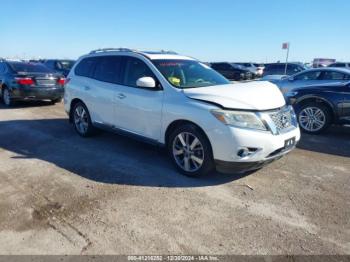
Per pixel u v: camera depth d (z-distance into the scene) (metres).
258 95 4.09
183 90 4.32
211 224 3.15
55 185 4.04
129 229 3.04
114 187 3.98
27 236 2.93
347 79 8.28
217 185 4.07
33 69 10.37
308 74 9.09
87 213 3.34
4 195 3.75
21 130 7.01
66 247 2.77
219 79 5.16
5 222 3.15
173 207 3.48
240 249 2.76
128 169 4.59
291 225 3.15
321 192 3.91
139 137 4.96
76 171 4.51
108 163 4.84
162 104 4.45
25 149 5.58
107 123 5.57
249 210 3.44
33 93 9.83
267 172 4.54
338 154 5.47
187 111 4.09
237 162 3.78
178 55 5.49
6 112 9.31
